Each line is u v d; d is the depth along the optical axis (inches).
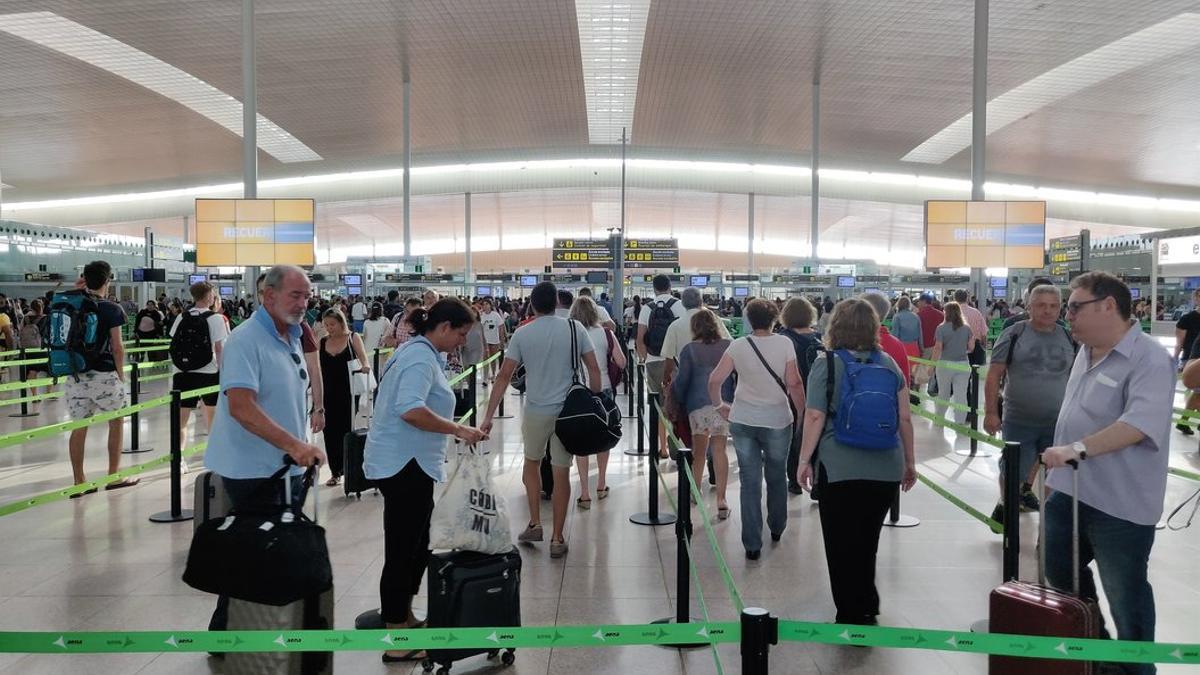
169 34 888.3
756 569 208.2
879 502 164.9
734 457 367.6
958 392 434.9
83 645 97.5
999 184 1849.2
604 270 1354.6
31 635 97.1
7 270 1306.6
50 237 1407.5
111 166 1596.9
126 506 265.3
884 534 241.6
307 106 1226.6
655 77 1139.3
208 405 312.2
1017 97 1160.2
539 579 199.8
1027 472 222.1
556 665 153.6
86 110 1190.3
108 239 1588.3
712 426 255.8
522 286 1342.3
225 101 1195.3
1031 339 219.6
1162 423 121.0
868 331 166.2
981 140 652.7
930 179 1931.6
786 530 243.3
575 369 220.5
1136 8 794.2
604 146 1690.5
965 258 657.0
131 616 174.2
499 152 1705.2
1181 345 431.5
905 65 1013.2
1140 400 121.2
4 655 154.5
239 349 137.2
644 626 102.1
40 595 186.5
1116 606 126.7
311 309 761.0
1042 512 134.5
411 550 160.7
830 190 1934.1
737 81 1135.0
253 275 625.0
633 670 151.6
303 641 98.7
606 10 898.7
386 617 161.0
